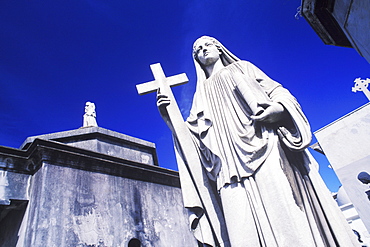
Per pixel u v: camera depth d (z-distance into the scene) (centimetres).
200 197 378
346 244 276
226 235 339
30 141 880
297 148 315
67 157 682
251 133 332
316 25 302
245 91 352
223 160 346
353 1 236
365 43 244
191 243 812
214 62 463
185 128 418
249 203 309
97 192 700
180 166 407
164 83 475
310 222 289
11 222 672
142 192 801
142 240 713
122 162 786
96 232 642
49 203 599
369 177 1264
